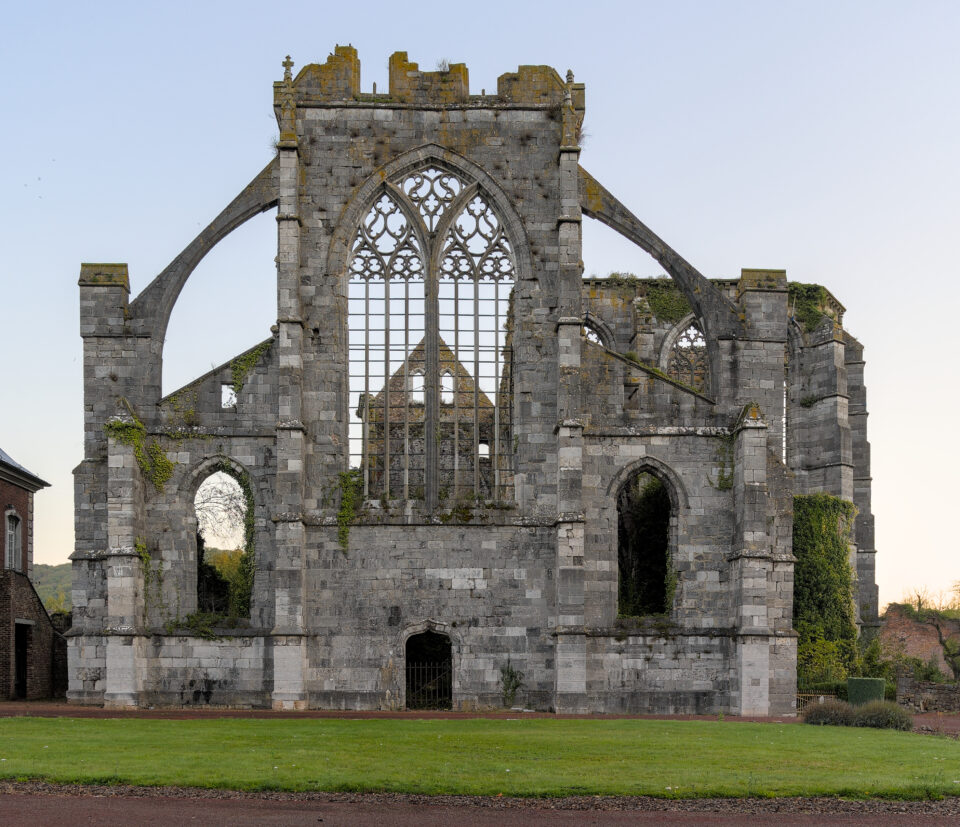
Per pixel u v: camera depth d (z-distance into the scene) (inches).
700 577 2255.2
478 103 2368.4
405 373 2308.1
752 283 2343.8
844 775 1214.3
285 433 2218.3
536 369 2308.1
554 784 1133.1
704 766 1270.9
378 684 2213.3
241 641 2213.3
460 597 2241.6
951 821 1015.0
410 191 2361.0
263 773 1165.1
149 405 2272.4
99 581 2233.0
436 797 1078.4
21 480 2888.8
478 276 2345.0
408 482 2306.8
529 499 2273.6
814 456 3085.6
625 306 3102.9
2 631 2490.2
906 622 3814.0
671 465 2278.5
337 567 2241.6
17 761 1231.5
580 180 2394.2
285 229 2277.3
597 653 2220.7
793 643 2192.4
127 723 1729.8
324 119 2354.8
